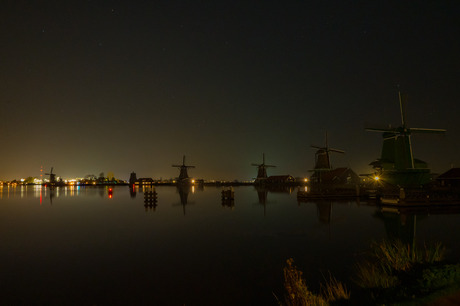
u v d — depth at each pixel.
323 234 13.19
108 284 7.64
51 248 11.53
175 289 7.24
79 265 9.31
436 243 10.67
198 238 13.02
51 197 41.31
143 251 10.93
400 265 6.02
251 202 29.95
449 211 19.98
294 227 15.05
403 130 35.59
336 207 23.66
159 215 20.88
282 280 7.68
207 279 7.89
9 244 12.22
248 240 12.41
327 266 8.58
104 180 136.25
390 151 36.44
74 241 12.71
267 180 87.69
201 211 22.94
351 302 4.80
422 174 34.03
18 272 8.66
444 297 3.50
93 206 27.86
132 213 22.22
